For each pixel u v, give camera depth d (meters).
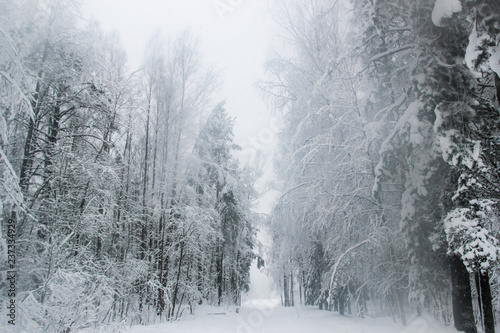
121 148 11.60
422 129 6.76
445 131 5.80
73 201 9.73
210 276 19.97
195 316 13.06
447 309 7.52
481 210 5.70
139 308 11.21
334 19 11.19
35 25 8.19
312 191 9.95
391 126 8.23
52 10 9.02
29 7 8.04
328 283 9.76
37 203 8.48
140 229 13.72
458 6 5.38
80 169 9.74
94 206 10.30
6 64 5.40
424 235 7.18
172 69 14.42
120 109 11.80
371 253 8.66
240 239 21.69
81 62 9.79
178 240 13.26
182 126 14.21
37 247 7.70
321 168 10.02
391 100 8.79
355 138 9.42
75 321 5.24
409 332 6.91
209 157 17.92
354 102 9.45
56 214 8.68
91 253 9.52
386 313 9.27
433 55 6.29
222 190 19.75
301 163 10.95
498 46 4.93
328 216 9.62
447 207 6.88
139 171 14.77
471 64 5.20
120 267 10.74
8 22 6.93
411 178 7.15
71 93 9.73
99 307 5.76
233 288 24.80
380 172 7.32
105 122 10.95
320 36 11.54
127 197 12.84
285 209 11.43
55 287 5.56
